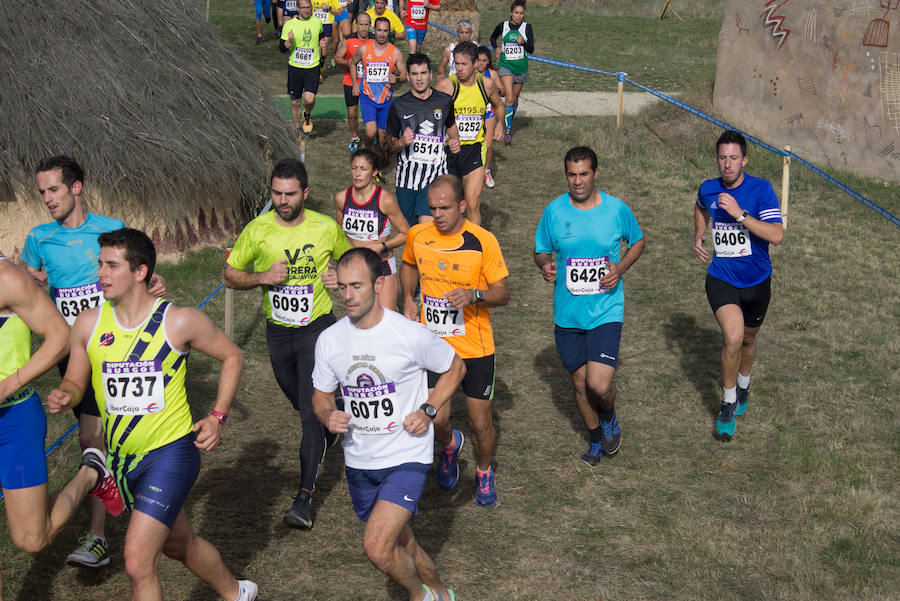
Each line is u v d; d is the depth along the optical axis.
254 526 5.42
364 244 6.61
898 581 4.88
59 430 6.48
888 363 7.73
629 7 30.70
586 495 5.81
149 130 9.41
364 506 4.36
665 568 5.02
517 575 4.97
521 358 8.03
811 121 12.98
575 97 17.30
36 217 8.89
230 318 7.39
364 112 12.25
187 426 4.13
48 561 5.02
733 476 6.03
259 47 20.78
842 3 12.34
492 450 5.93
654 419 6.88
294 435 6.61
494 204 11.95
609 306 5.84
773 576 4.94
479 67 9.19
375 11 14.93
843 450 6.32
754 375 7.55
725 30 13.81
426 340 4.13
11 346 4.17
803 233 10.88
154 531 3.90
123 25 9.98
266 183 10.66
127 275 3.92
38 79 9.02
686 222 11.30
